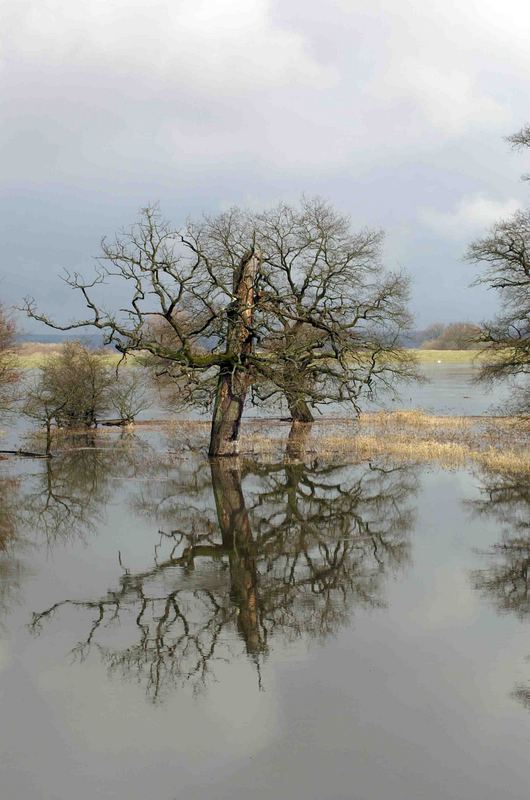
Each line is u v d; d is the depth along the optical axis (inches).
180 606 512.4
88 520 782.5
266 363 1125.1
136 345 1079.0
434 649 431.2
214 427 1207.6
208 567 607.5
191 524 761.0
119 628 471.8
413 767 317.1
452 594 529.3
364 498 875.4
